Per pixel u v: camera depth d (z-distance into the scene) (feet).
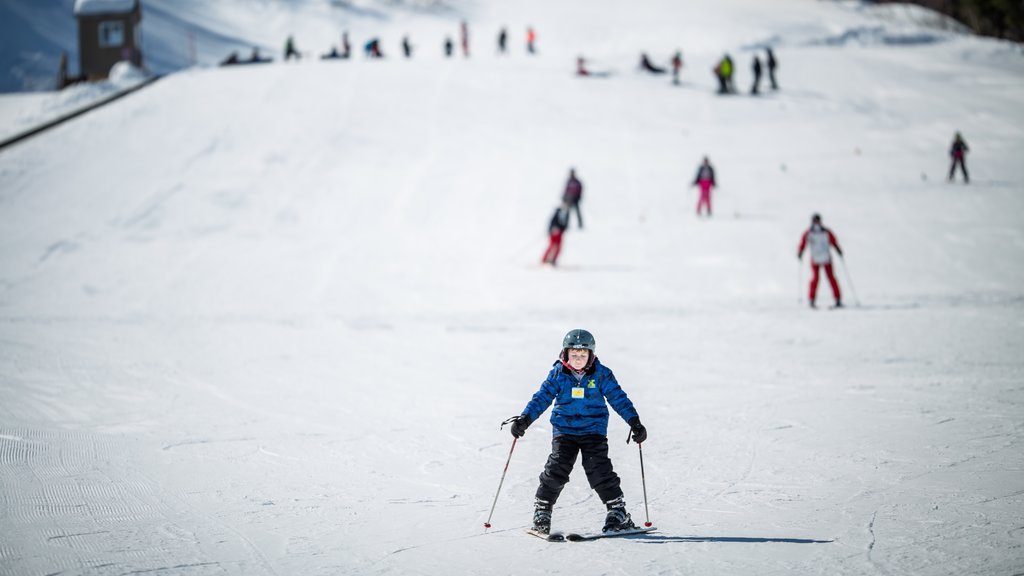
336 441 52.85
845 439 50.75
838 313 104.94
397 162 203.00
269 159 202.18
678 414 59.26
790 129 235.40
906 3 592.60
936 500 38.47
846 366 75.15
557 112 244.83
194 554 33.55
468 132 225.56
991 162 203.31
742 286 124.67
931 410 57.72
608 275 131.13
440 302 116.37
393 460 48.65
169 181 186.80
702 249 145.89
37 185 183.01
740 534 35.32
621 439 52.80
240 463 47.73
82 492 41.86
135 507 39.68
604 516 39.17
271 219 167.84
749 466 45.93
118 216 166.20
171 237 156.04
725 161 205.57
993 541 32.91
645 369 75.77
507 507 40.34
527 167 200.03
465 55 340.59
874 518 36.45
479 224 165.07
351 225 164.96
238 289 124.36
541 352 85.51
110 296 120.37
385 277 131.75
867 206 169.78
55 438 52.49
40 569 31.63
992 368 72.49
